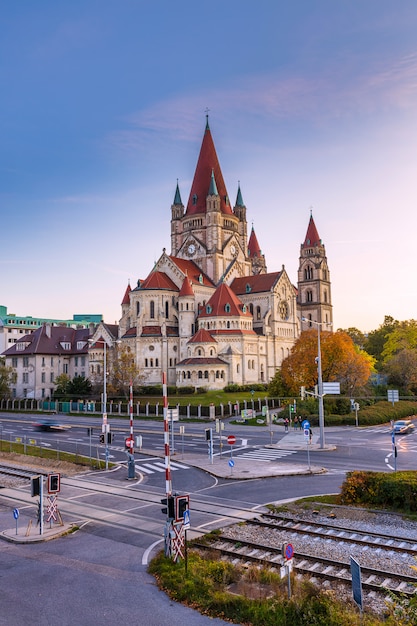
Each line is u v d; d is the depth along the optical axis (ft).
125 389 374.02
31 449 206.39
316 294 588.50
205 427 271.69
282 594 69.36
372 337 629.51
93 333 464.65
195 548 90.07
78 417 343.46
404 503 110.93
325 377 322.96
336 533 96.99
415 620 56.75
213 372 379.96
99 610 67.00
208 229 471.21
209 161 491.31
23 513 116.67
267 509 112.16
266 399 325.83
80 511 114.93
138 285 447.83
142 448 207.31
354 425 275.80
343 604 67.56
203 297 443.73
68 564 83.46
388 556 85.66
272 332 445.37
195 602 68.80
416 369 384.88
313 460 170.50
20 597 71.00
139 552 88.48
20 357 472.85
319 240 599.16
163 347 384.27
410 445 203.41
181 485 138.41
